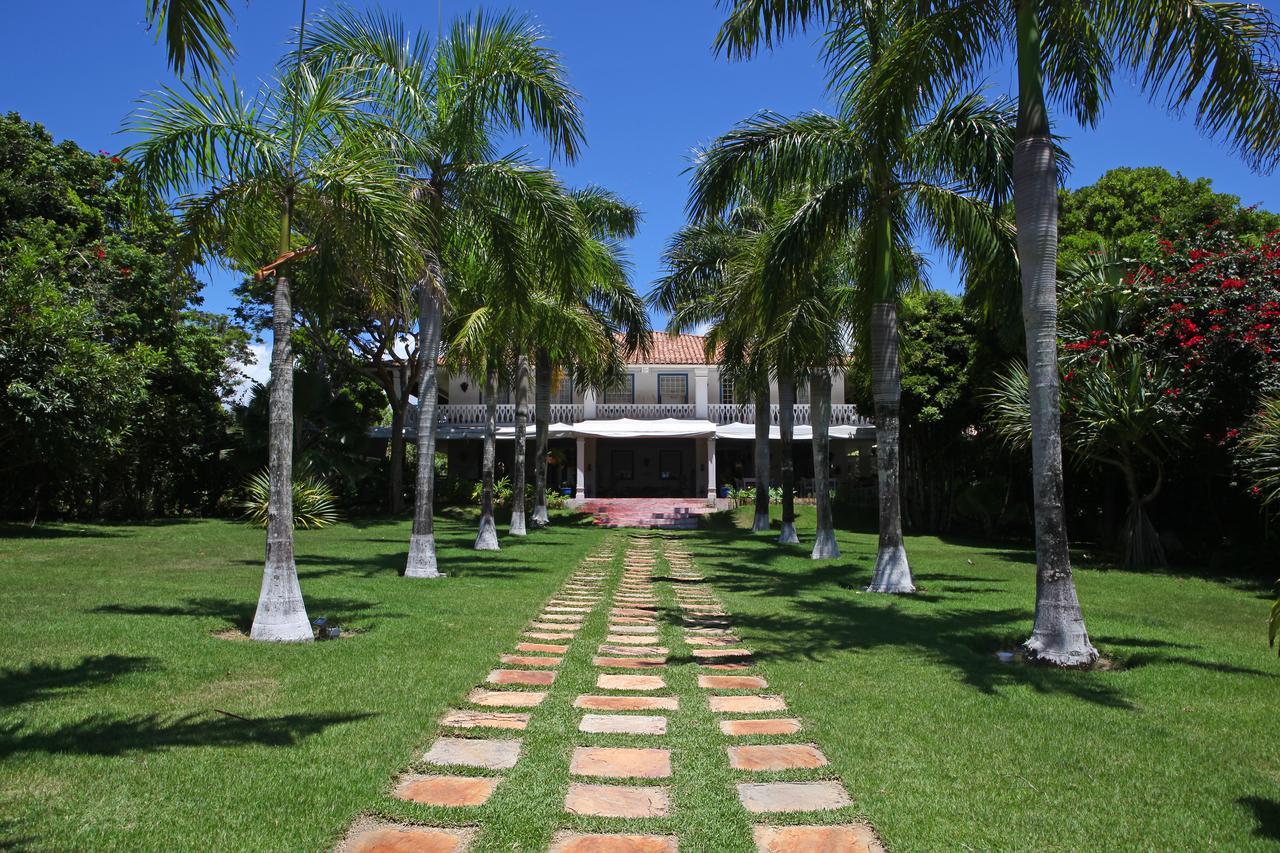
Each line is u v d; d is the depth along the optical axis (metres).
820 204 11.07
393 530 21.22
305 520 21.50
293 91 7.73
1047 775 4.06
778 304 11.76
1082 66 8.54
